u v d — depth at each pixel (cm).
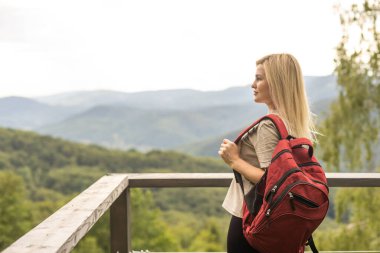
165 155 8331
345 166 729
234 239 174
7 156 7456
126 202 234
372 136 712
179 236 5438
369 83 705
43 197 6719
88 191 188
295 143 158
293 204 148
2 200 4338
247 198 162
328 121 734
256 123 163
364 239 741
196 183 232
